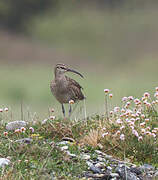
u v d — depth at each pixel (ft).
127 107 33.45
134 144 30.99
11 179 26.00
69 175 27.32
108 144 31.48
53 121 34.09
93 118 35.91
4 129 33.35
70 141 31.99
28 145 29.81
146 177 28.40
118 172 28.35
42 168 27.14
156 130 31.53
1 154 28.84
